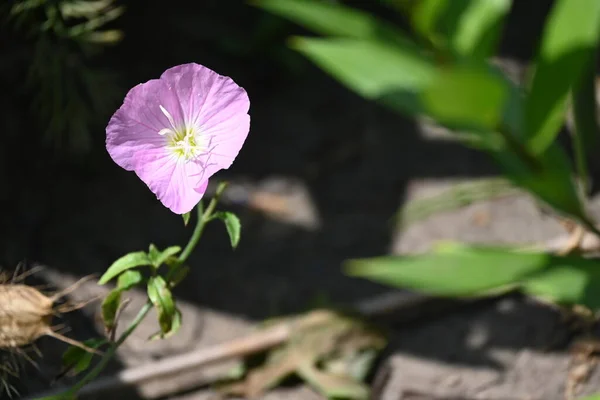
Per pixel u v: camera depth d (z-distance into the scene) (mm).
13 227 1155
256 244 1172
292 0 1023
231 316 1130
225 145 926
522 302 1126
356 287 1144
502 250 1028
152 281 959
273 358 1100
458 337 1113
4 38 1172
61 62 1167
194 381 1093
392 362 1104
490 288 1003
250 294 1142
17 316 966
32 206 1170
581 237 1123
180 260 967
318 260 1162
